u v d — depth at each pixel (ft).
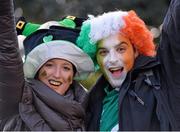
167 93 13.75
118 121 13.57
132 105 13.57
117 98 13.99
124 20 14.01
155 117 13.50
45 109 13.47
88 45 14.12
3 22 13.08
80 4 31.76
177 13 13.51
